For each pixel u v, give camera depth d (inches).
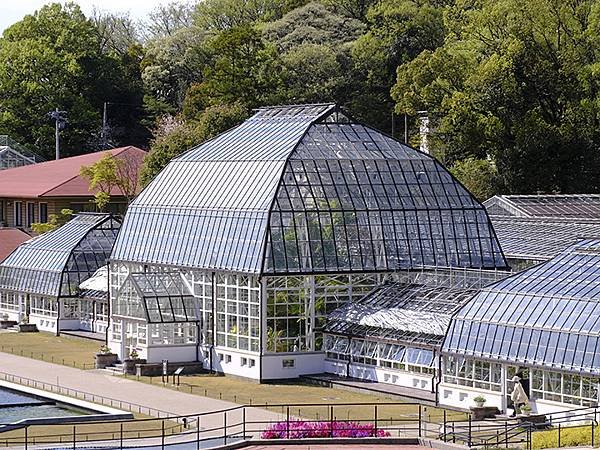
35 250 5816.9
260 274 4234.7
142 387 4128.9
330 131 4640.8
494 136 6673.2
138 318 4517.7
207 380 4303.6
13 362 4650.6
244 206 4443.9
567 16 6855.3
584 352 3388.3
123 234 4950.8
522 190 6678.2
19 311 5782.5
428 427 3371.1
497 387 3622.0
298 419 3494.1
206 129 7170.3
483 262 4611.2
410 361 3993.6
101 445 3127.5
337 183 4471.0
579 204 6003.9
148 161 7155.5
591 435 2935.5
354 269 4379.9
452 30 7480.3
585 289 3577.8
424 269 4466.0
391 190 4547.2
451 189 4645.7
